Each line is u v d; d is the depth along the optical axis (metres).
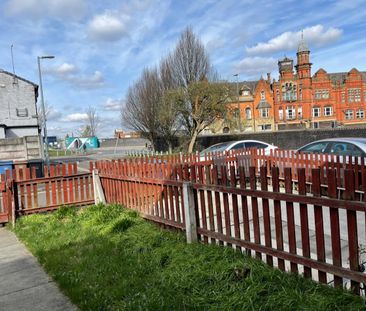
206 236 5.33
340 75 77.38
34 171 9.26
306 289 3.60
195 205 5.47
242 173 4.59
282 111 72.25
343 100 73.06
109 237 6.18
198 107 35.81
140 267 4.70
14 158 19.98
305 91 71.88
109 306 3.83
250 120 72.38
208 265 4.38
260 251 4.40
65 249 5.86
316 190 3.65
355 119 73.38
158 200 6.69
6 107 33.88
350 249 3.42
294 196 3.86
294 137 39.62
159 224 6.65
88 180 9.75
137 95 42.25
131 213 7.41
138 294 3.95
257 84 74.94
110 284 4.39
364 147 9.80
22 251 6.25
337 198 3.47
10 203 8.54
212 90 35.12
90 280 4.53
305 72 72.00
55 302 4.21
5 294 4.54
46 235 6.82
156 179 6.63
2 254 6.18
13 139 19.98
